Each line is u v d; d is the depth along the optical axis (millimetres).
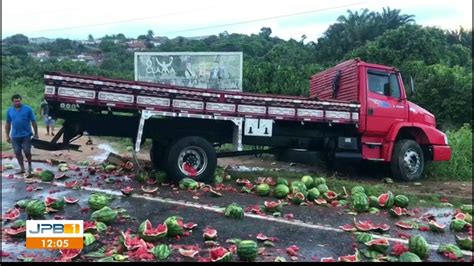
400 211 8727
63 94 9430
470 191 12055
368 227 7547
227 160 15617
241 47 60250
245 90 21891
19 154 11422
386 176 13625
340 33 54750
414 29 41812
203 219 7777
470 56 51094
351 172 13875
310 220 8133
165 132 10914
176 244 6465
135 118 10727
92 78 9602
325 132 12383
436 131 13266
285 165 14852
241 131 10773
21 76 48688
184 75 20547
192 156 10531
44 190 9773
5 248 6312
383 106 12414
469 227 7953
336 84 13156
